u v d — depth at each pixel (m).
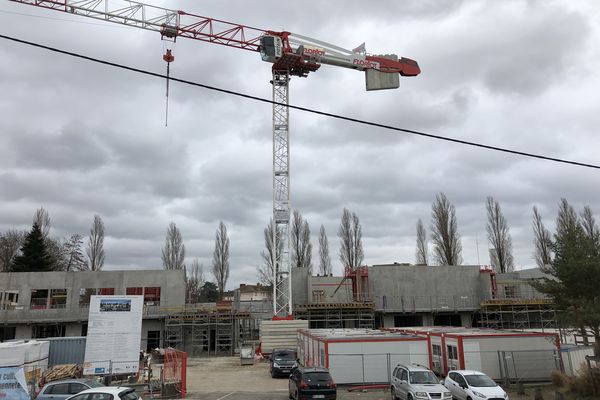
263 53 58.34
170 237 71.25
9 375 20.77
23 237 88.25
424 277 58.16
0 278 53.06
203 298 98.88
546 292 27.47
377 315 57.69
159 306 53.62
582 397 23.14
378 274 57.78
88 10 51.03
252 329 60.94
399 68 62.94
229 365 42.53
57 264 81.25
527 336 29.27
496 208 67.50
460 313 58.28
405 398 21.66
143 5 53.81
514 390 26.72
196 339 52.88
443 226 65.06
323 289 59.09
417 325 58.50
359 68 61.72
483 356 28.81
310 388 21.33
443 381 25.14
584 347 30.86
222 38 57.41
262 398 25.25
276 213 56.88
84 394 16.23
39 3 49.41
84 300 54.34
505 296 59.56
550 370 28.70
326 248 70.06
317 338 31.06
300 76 61.62
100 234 73.19
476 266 59.00
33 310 51.22
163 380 26.83
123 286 54.31
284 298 54.53
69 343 33.75
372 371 28.81
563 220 59.53
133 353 30.25
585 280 25.69
